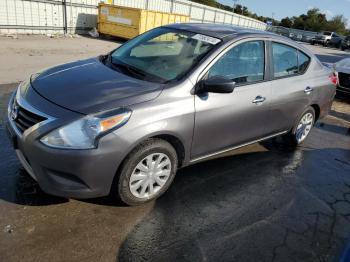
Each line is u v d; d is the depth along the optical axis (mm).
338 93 9250
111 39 18094
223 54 3814
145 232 3090
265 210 3682
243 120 4074
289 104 4742
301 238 3328
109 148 2924
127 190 3223
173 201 3588
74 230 2990
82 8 17375
